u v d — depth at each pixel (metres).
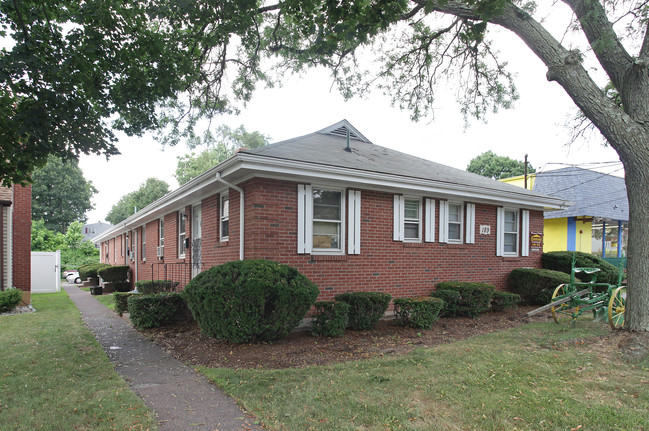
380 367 5.46
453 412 4.03
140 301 8.69
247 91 9.96
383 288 9.60
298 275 7.05
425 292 10.39
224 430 3.74
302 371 5.33
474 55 9.73
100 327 9.13
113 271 18.97
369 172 8.66
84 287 23.38
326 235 8.98
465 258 11.30
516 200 11.95
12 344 7.16
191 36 7.44
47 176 46.97
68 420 3.90
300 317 6.87
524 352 6.19
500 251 12.12
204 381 5.14
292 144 9.88
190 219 11.70
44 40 5.34
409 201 10.45
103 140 5.82
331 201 9.07
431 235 10.59
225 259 9.20
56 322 9.59
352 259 9.12
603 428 3.66
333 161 8.65
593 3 6.34
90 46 5.46
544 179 21.56
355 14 6.71
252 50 9.47
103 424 3.83
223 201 9.73
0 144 5.53
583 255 12.82
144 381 5.18
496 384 4.78
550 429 3.67
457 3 7.03
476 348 6.45
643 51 6.38
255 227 7.89
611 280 12.63
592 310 10.04
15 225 12.86
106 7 5.73
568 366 5.42
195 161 39.38
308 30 7.49
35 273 18.66
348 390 4.62
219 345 6.93
